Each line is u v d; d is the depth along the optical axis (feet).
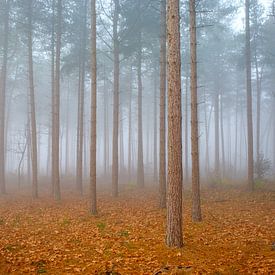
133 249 27.78
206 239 30.22
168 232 27.96
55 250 28.66
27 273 23.09
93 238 32.37
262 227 34.32
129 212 47.24
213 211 44.93
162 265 23.26
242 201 51.98
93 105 47.75
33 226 39.93
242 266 22.36
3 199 66.08
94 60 48.14
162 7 54.13
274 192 58.03
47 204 58.75
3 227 39.40
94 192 47.37
